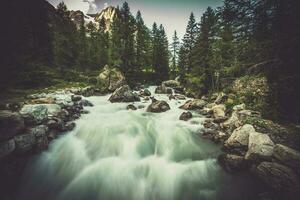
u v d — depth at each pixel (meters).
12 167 8.56
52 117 12.85
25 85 22.52
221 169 9.39
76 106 18.34
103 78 32.66
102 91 30.33
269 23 10.05
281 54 10.21
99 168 9.49
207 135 13.10
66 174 9.16
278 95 11.65
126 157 10.45
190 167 9.73
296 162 7.49
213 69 27.83
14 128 9.30
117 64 37.31
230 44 24.03
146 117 17.14
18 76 19.33
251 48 11.70
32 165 9.24
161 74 49.72
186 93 32.19
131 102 24.22
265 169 8.04
